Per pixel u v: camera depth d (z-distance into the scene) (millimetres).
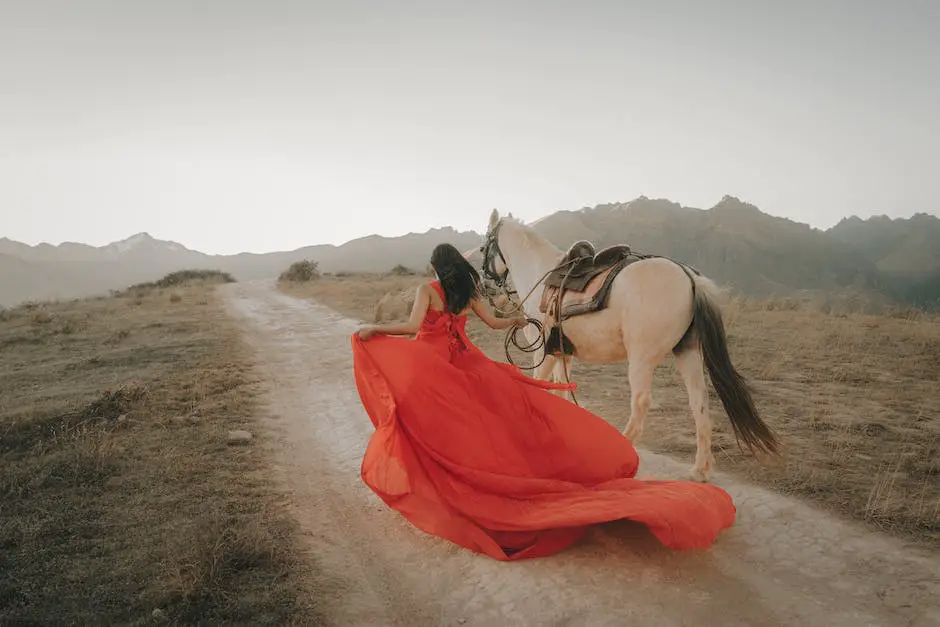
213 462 6203
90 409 7734
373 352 4785
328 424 7883
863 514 4613
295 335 15805
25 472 5711
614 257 5750
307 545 4449
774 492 5086
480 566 4086
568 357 6387
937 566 3854
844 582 3744
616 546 4234
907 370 9078
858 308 15836
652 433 6762
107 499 5203
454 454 4430
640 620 3412
